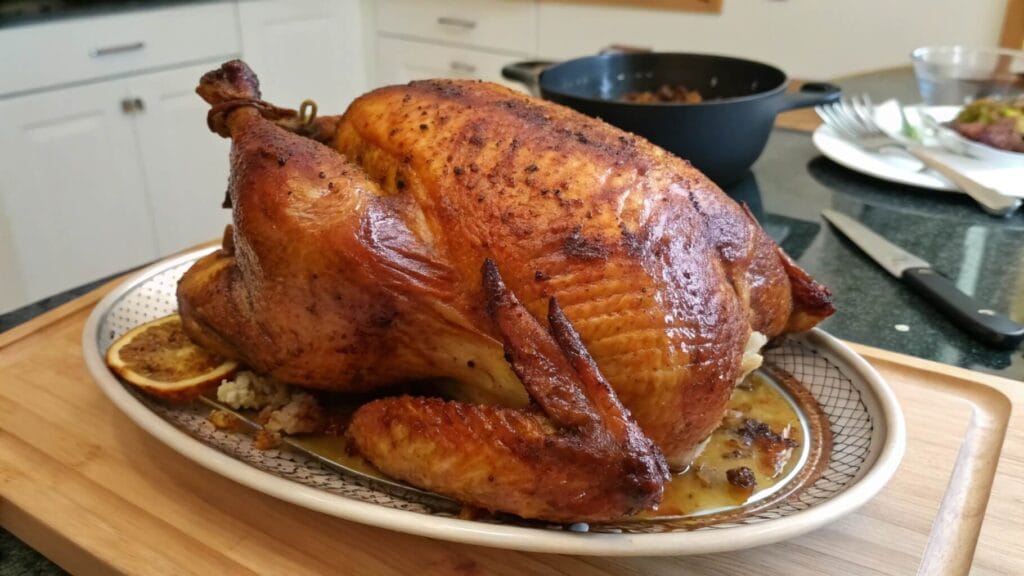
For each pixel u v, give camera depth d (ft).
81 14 3.03
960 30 2.71
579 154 1.06
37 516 1.03
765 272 1.16
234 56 3.66
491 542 0.88
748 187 2.05
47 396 1.29
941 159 2.07
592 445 0.88
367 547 0.99
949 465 1.11
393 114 1.20
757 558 0.97
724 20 3.19
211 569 0.95
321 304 1.09
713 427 1.03
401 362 1.14
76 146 3.16
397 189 1.13
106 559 0.96
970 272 1.59
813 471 1.09
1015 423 1.17
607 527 0.98
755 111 1.76
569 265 0.97
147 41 3.28
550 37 3.67
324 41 4.11
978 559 0.95
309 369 1.16
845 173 2.15
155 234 3.55
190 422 1.21
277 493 0.95
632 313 0.96
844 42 2.97
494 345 1.03
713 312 0.99
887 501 1.05
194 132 3.56
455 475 0.94
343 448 1.16
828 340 1.27
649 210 1.01
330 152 1.18
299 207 1.09
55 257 3.20
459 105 1.17
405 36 4.19
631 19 3.42
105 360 1.25
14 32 2.86
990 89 2.23
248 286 1.17
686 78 2.19
